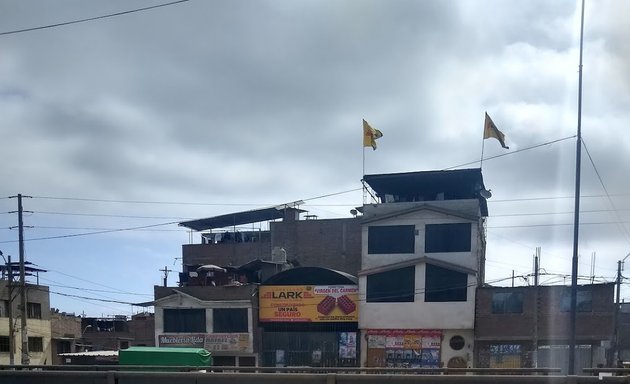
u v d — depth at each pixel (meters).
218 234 53.44
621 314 43.66
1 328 40.75
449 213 35.06
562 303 32.03
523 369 9.10
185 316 37.53
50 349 46.28
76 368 8.74
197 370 8.70
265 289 37.00
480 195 38.47
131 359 20.98
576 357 31.25
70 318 51.47
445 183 38.84
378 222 36.47
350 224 46.34
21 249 35.00
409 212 35.84
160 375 7.00
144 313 58.78
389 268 34.94
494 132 35.56
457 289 33.84
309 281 36.44
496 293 33.25
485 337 32.97
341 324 35.69
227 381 6.71
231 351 36.22
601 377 5.79
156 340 37.56
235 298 36.91
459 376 6.09
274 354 36.34
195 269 47.19
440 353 33.69
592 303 31.45
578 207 18.83
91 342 57.25
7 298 41.91
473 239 34.59
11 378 7.49
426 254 35.19
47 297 46.38
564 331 31.70
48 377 7.36
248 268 41.94
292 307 36.44
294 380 6.53
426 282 34.44
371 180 38.84
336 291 35.94
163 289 38.50
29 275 44.62
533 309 32.41
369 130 39.22
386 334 34.75
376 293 35.22
